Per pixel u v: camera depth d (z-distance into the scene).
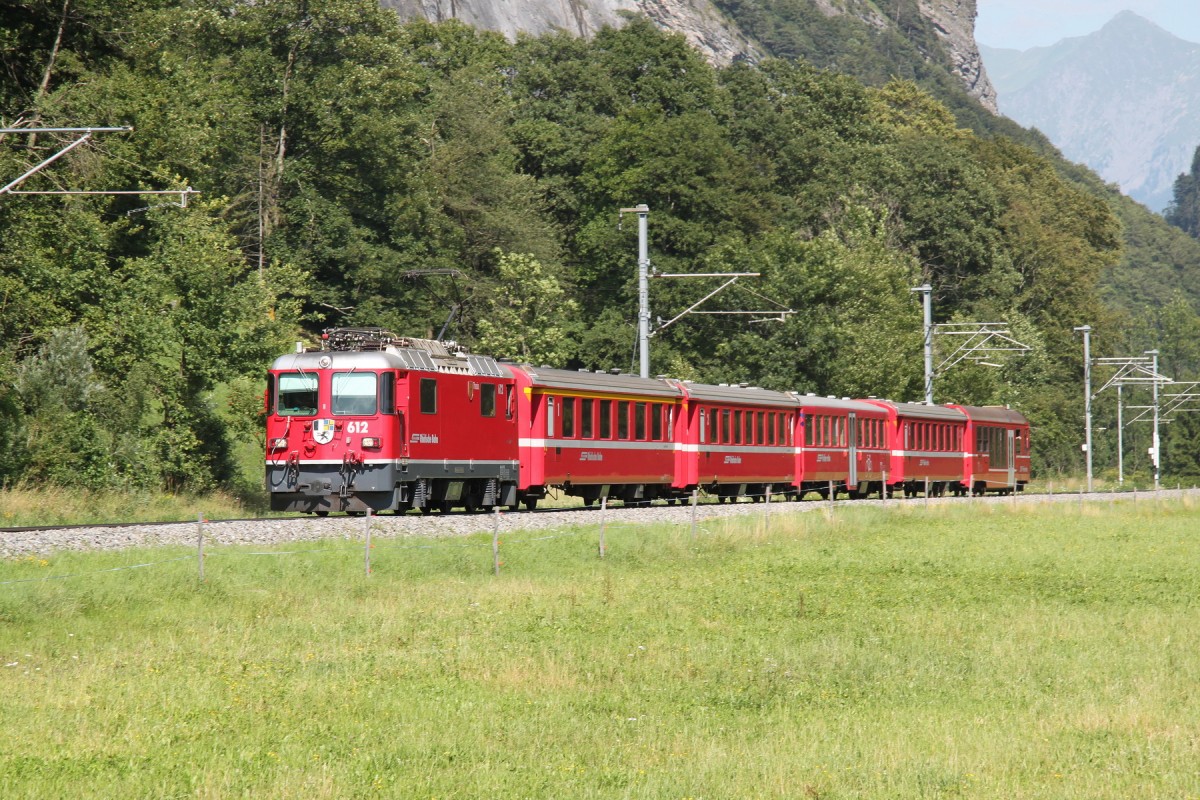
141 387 38.34
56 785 10.87
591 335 73.94
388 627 19.05
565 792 10.84
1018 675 16.48
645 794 10.75
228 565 22.86
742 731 13.25
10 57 45.47
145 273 40.22
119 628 18.47
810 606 22.39
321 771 11.35
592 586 24.00
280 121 64.88
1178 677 16.30
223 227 45.06
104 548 24.06
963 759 12.05
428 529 28.73
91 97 43.41
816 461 49.97
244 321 41.81
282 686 15.04
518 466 35.41
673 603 22.30
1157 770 11.69
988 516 46.09
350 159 67.75
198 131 48.56
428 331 68.81
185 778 11.14
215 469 41.22
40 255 39.06
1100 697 15.07
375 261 66.75
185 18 62.44
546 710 14.02
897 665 17.08
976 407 65.50
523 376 35.59
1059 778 11.39
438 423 32.34
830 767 11.74
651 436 40.69
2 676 15.27
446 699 14.50
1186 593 24.91
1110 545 35.12
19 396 36.81
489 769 11.59
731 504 41.34
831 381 68.69
